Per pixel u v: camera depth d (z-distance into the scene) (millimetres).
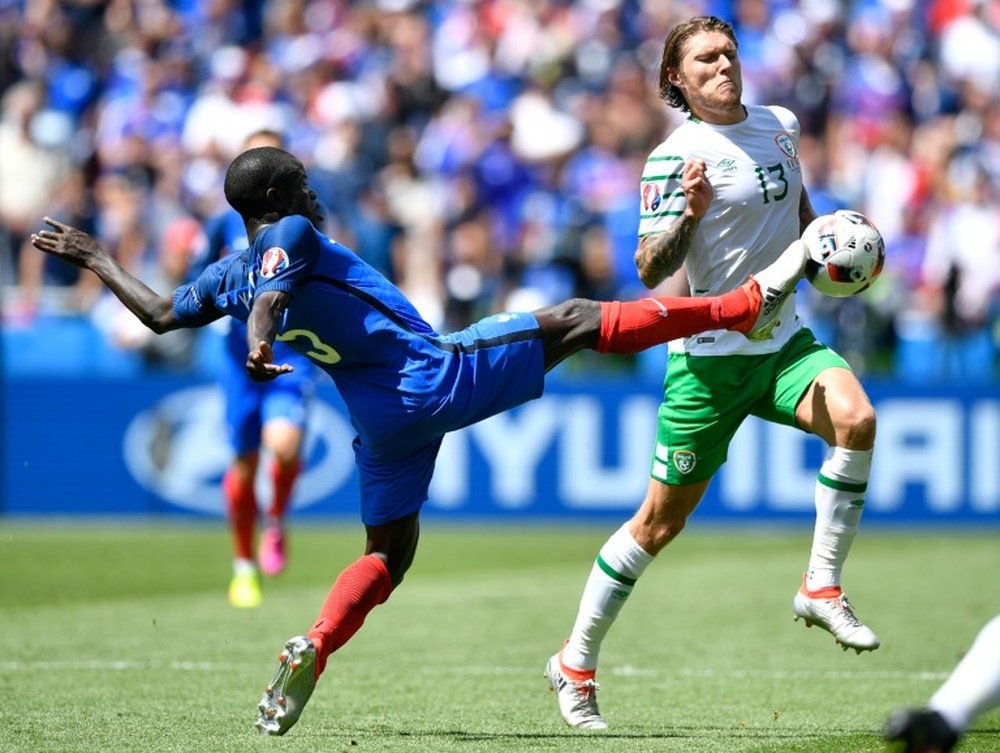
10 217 53875
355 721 19438
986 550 41094
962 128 57969
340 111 57656
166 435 46656
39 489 46906
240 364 31734
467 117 56938
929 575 36188
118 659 24594
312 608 31188
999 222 52531
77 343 47844
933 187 54562
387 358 17531
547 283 49750
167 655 25031
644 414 45781
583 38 60562
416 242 52531
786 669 24078
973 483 45250
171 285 48312
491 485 46344
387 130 57125
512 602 32188
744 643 26812
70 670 23453
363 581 17688
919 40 60969
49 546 41469
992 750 17359
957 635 27625
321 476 46438
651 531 19359
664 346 46781
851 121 57812
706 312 18219
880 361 47156
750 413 19609
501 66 60281
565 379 46344
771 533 44906
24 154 54750
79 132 57688
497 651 25797
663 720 19672
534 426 46219
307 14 63031
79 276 52094
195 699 20844
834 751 17281
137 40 61031
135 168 55125
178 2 62875
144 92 57750
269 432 31922
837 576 18734
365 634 27766
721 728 18984
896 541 43094
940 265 51969
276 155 17953
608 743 17812
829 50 59906
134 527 45969
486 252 51500
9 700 20734
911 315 49406
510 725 19203
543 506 46188
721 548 41812
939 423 45281
